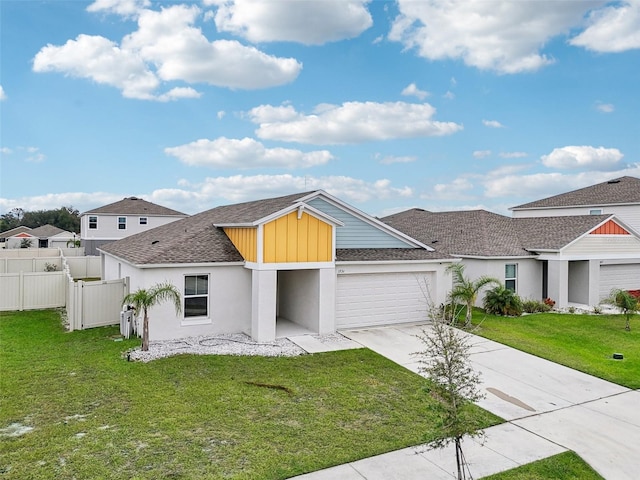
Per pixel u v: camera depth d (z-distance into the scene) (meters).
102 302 16.36
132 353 12.45
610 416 9.03
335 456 7.08
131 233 46.00
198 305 14.80
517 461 7.12
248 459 6.90
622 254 23.50
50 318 17.89
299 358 12.61
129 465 6.63
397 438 7.77
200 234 16.62
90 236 44.66
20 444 7.22
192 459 6.85
